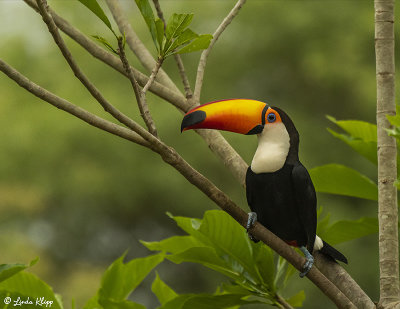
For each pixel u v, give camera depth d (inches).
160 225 781.3
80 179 722.2
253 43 781.9
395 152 147.7
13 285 158.1
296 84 795.4
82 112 125.6
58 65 796.6
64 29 172.1
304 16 764.0
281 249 144.3
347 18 775.7
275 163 164.7
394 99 149.7
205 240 165.5
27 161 747.4
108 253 800.9
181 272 745.0
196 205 711.7
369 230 172.2
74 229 786.8
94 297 168.6
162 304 176.4
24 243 703.1
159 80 181.2
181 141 690.8
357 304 144.8
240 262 163.9
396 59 735.1
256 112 164.7
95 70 752.3
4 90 807.7
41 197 743.1
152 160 726.5
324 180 173.8
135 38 190.2
